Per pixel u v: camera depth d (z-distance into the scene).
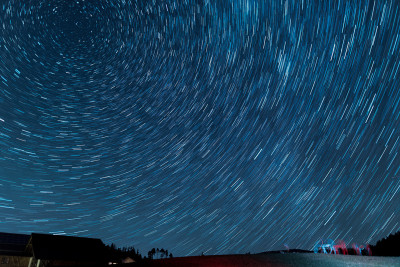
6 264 26.77
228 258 20.02
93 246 30.16
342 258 20.08
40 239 28.14
